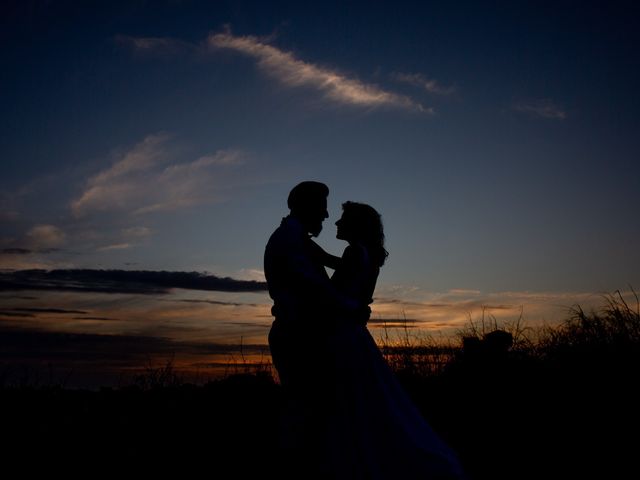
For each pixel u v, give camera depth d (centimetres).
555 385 709
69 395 811
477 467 573
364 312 496
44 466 564
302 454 470
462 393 749
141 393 828
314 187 520
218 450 619
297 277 477
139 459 591
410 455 463
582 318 812
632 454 568
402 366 863
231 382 839
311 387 478
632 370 697
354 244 506
